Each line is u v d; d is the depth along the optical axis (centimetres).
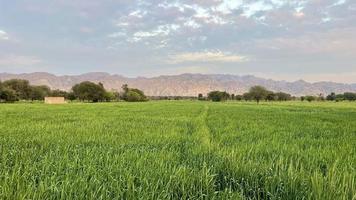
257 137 1427
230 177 663
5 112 3897
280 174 634
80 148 969
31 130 1628
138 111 4406
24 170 650
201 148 1023
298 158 831
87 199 495
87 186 536
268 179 612
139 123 2234
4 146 999
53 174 618
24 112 3928
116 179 578
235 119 2820
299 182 593
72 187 522
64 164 714
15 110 4519
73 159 770
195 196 534
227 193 536
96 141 1216
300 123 2367
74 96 15675
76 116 3109
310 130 1814
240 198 522
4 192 485
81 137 1329
